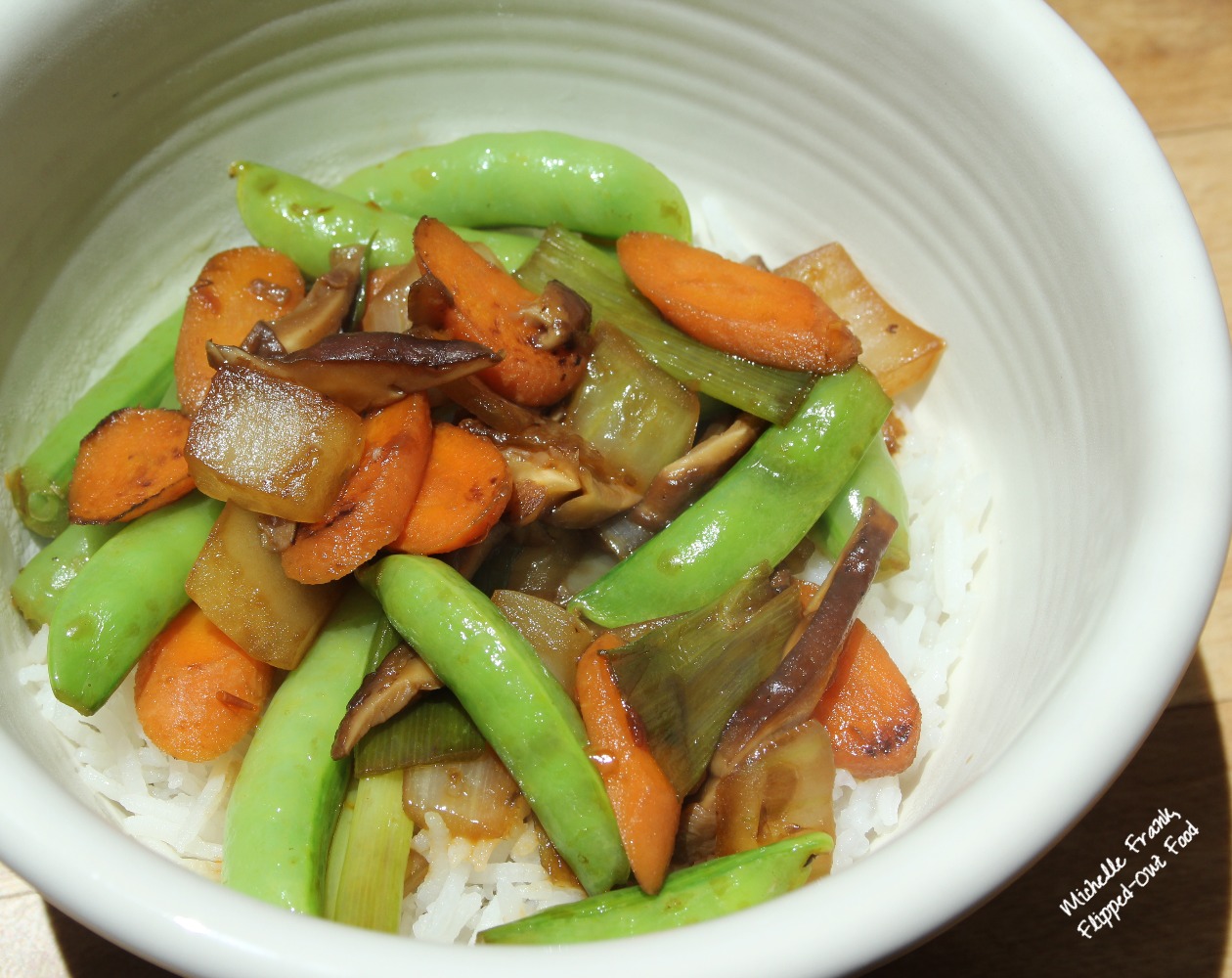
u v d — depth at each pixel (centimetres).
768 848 36
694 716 38
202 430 38
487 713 37
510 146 44
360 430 38
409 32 44
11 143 40
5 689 39
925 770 40
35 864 32
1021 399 41
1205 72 51
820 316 41
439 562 38
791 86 43
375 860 37
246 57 43
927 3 40
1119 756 33
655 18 43
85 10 40
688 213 45
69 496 40
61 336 43
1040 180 39
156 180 43
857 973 32
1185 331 37
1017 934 41
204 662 39
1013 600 40
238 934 32
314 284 44
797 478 40
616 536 41
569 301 40
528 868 39
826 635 38
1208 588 34
